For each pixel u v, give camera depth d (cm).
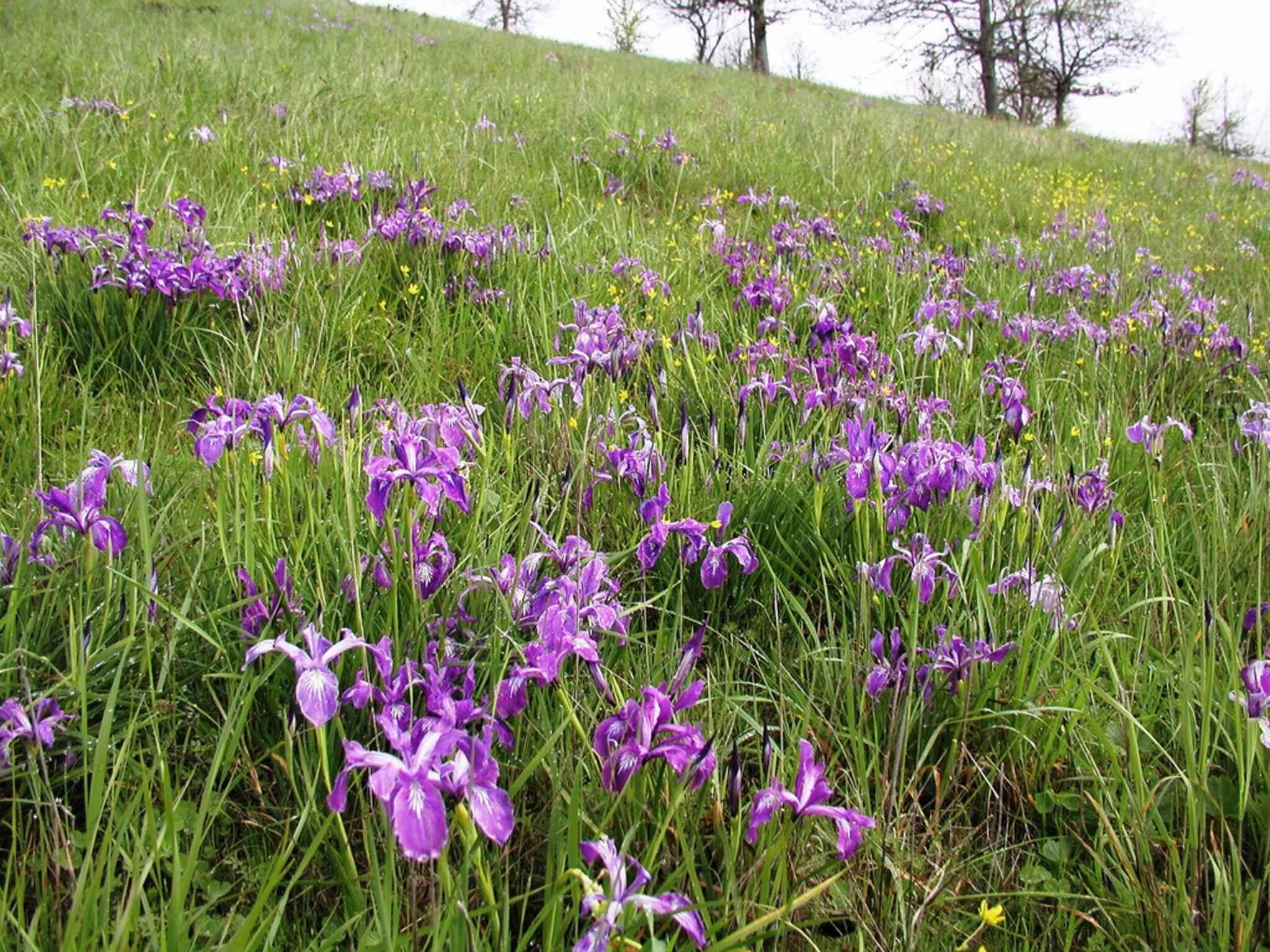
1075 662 272
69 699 218
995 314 577
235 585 248
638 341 449
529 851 213
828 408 399
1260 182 1714
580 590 226
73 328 416
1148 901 215
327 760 200
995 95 3994
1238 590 318
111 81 848
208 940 185
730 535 319
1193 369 534
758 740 249
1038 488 336
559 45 2944
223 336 416
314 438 299
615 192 809
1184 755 254
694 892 186
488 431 381
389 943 168
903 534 320
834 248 706
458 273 539
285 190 634
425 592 246
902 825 235
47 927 177
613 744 198
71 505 231
